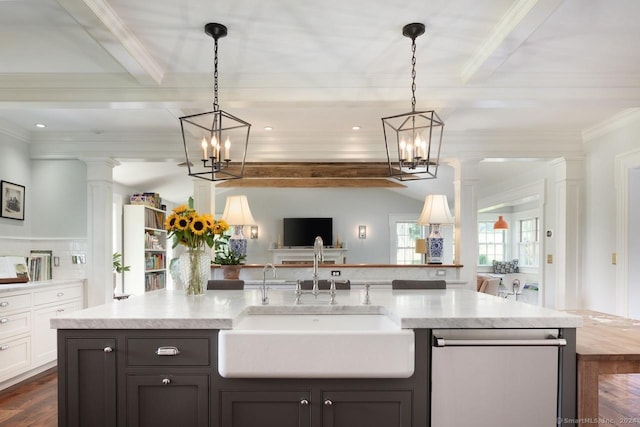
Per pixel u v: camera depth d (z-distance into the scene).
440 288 3.21
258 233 10.20
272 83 2.89
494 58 2.43
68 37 2.35
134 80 2.87
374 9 2.07
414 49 2.29
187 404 1.89
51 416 2.84
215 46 2.27
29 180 4.43
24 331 3.49
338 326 2.06
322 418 1.87
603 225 4.10
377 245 10.26
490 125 4.18
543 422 1.87
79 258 4.44
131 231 5.99
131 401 1.89
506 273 8.53
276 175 6.08
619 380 3.21
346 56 2.61
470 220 4.48
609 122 3.97
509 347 1.87
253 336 1.84
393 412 1.88
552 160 4.59
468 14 2.12
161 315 1.96
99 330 1.91
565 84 2.85
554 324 1.89
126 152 4.45
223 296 2.73
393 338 1.85
